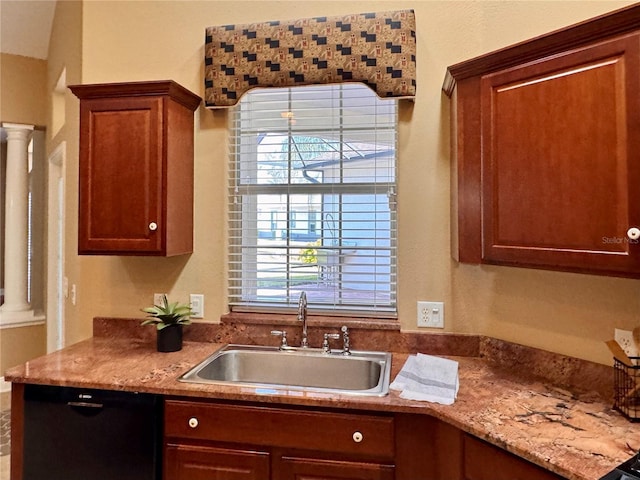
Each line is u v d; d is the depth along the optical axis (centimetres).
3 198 390
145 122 188
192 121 213
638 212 112
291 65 198
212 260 214
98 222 191
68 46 264
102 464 155
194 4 217
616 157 117
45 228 363
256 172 220
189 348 201
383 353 193
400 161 197
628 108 114
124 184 189
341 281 211
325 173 213
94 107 191
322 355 194
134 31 223
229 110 215
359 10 202
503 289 180
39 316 363
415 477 138
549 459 104
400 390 148
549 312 165
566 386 154
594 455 105
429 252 195
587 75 123
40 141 373
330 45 194
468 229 161
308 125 214
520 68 140
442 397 141
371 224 209
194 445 151
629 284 144
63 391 158
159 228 188
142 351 195
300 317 198
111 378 159
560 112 129
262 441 146
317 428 143
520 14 177
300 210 216
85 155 192
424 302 195
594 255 121
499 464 117
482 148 153
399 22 190
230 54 204
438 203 194
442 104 193
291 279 216
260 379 198
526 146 138
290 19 207
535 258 137
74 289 242
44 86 364
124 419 154
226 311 215
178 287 217
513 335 177
